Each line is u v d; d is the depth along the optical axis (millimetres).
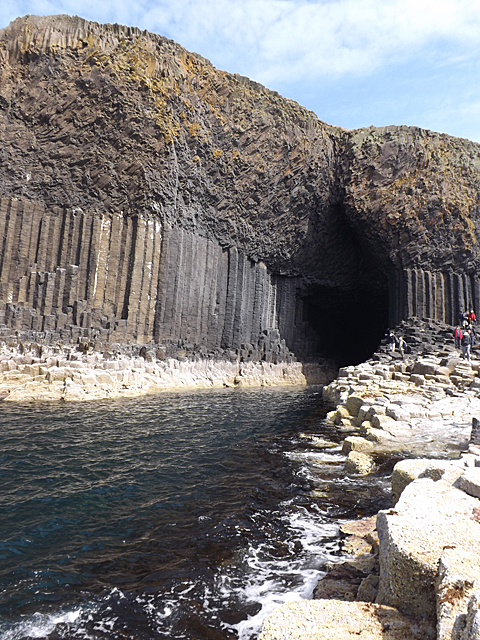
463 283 39719
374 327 54875
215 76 32438
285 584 5180
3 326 23969
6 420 14453
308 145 37500
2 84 26188
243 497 8195
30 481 8953
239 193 35969
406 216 38625
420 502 4539
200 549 6137
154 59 28969
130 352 27641
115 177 29094
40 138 27281
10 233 26297
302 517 7184
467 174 39969
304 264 44125
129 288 29641
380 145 38500
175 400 22297
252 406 21625
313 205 40250
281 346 41969
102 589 5156
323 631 3207
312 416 18516
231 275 37844
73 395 19688
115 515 7391
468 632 2457
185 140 31203
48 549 6168
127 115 28078
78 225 28453
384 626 3277
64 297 27500
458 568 3217
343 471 9781
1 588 5168
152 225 30641
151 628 4449
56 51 26734
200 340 35000
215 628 4422
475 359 24625
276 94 36031
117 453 11289
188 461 10766
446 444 10992
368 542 5922
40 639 4281
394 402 15258
